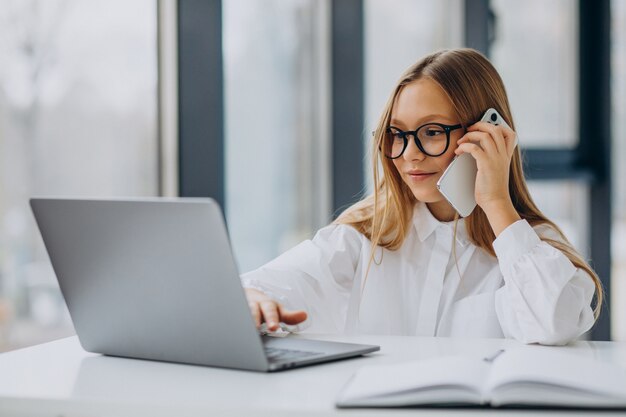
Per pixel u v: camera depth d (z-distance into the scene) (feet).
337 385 3.66
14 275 6.60
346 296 6.00
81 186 7.08
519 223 5.09
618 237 14.29
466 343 4.74
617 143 14.16
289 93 9.56
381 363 4.15
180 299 4.07
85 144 7.09
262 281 5.41
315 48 9.91
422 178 5.49
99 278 4.31
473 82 5.56
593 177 13.98
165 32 7.59
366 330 5.93
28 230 6.70
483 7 11.78
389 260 6.00
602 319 13.79
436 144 5.42
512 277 4.94
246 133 8.95
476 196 5.26
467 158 5.35
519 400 3.23
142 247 4.10
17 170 6.56
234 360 3.99
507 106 5.84
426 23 11.64
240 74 8.81
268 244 9.35
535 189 13.42
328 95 9.90
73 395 3.57
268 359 4.08
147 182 7.61
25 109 6.59
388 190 5.89
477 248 5.88
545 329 4.70
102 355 4.47
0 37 6.35
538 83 13.42
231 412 3.34
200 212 3.86
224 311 3.94
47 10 6.71
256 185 9.12
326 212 9.96
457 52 5.73
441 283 5.82
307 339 4.68
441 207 5.94
